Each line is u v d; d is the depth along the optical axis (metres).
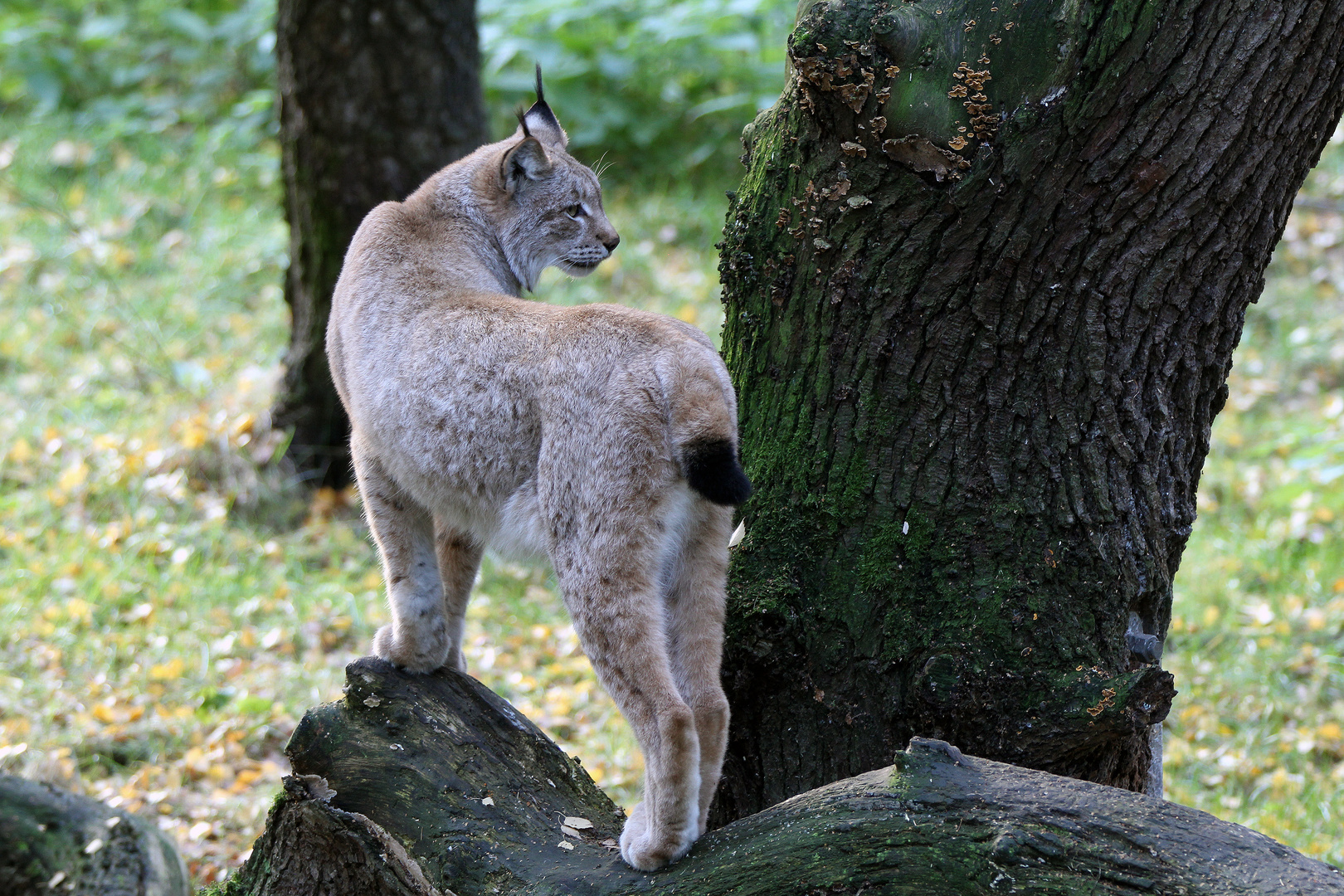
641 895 5.53
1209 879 4.68
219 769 9.32
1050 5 5.79
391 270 7.29
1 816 4.86
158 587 11.70
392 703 6.59
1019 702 6.08
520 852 6.06
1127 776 6.60
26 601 11.20
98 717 9.80
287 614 11.59
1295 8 5.71
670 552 6.22
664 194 19.77
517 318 6.54
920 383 6.31
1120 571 6.26
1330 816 9.02
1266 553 12.73
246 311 17.25
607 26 22.25
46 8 24.33
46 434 13.91
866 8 6.02
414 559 6.93
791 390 6.66
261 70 22.22
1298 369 16.12
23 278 17.62
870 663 6.35
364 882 5.93
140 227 18.91
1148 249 6.03
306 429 13.86
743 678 6.56
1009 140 5.88
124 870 4.94
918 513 6.33
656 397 5.98
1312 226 18.88
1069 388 6.20
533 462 6.34
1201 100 5.79
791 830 5.38
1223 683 10.88
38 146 20.72
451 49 13.43
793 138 6.52
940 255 6.14
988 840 4.99
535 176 8.12
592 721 10.43
